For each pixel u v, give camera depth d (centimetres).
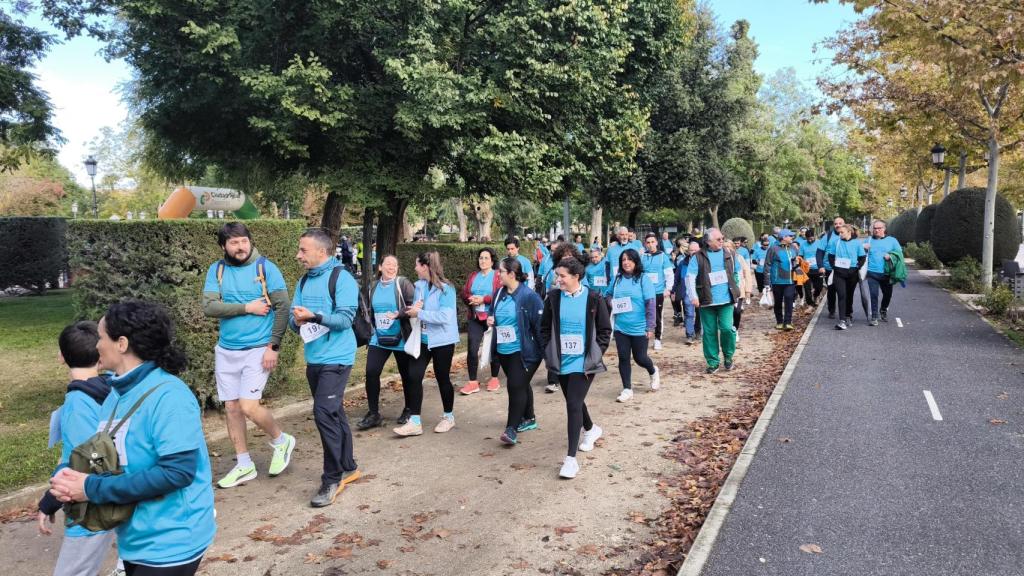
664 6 1908
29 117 1530
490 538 449
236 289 528
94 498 237
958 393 782
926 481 515
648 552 427
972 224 2180
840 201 6556
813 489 504
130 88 1684
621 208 3225
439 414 773
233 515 493
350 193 1446
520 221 5359
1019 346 1070
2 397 850
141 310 256
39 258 2255
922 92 1678
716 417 733
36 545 454
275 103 1326
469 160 1481
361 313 594
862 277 1277
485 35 1409
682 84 2911
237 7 1241
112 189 6166
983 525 436
